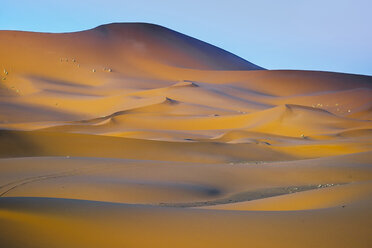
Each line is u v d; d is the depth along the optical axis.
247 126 70.69
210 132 66.06
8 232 6.26
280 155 42.34
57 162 24.62
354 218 7.66
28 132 36.25
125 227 7.03
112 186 18.86
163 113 80.75
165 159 35.78
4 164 23.52
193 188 19.75
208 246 6.27
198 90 113.56
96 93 113.19
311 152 44.75
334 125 67.06
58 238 6.23
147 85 127.88
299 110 71.44
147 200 16.91
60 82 122.31
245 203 12.80
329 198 10.69
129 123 74.62
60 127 67.12
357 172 24.12
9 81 115.12
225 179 22.80
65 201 8.80
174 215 8.22
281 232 7.00
